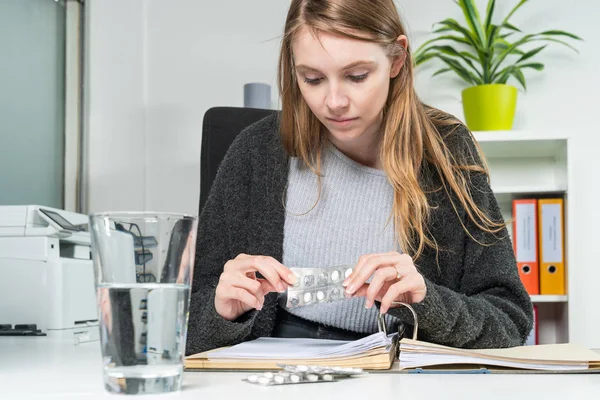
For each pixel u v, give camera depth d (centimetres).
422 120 119
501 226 117
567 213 232
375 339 75
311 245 121
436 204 118
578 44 268
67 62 288
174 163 295
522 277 235
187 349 97
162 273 55
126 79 291
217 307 92
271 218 123
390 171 114
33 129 267
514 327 101
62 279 161
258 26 294
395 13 104
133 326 55
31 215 164
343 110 100
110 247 54
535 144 241
